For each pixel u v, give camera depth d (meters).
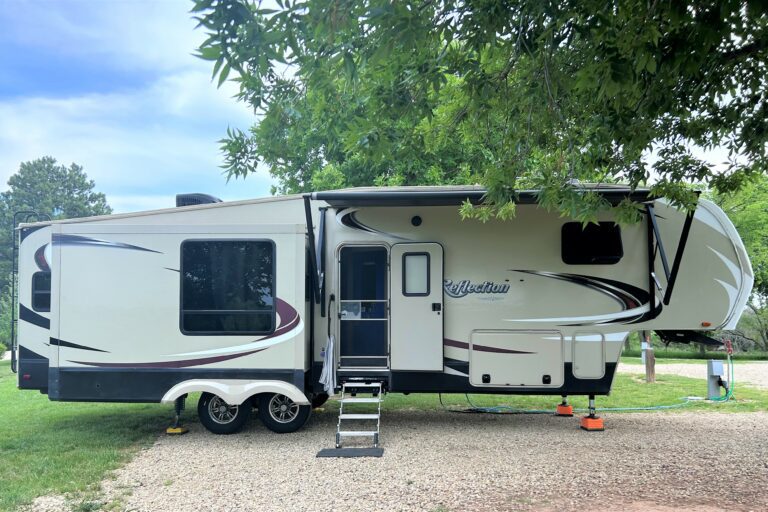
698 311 6.94
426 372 7.07
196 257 6.96
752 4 2.92
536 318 7.08
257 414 8.20
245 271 6.93
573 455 5.96
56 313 6.93
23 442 6.59
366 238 7.24
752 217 19.77
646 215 7.02
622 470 5.38
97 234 6.98
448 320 7.14
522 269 7.12
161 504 4.63
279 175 13.96
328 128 4.43
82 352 6.90
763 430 7.26
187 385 6.81
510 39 4.00
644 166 5.10
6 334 30.94
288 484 5.09
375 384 6.97
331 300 7.20
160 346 6.89
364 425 7.58
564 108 4.63
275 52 3.22
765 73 4.77
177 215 7.40
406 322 7.09
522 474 5.29
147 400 6.86
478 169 5.62
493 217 7.05
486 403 9.30
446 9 3.73
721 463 5.62
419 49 3.66
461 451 6.17
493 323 7.09
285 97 4.08
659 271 6.98
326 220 7.29
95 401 6.88
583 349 7.04
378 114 4.18
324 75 3.74
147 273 6.95
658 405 9.16
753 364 16.77
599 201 4.70
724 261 6.93
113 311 6.92
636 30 3.41
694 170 5.34
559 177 5.01
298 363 6.82
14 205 52.19
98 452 6.12
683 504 4.44
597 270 7.06
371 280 7.38
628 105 4.17
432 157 12.19
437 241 7.19
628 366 15.75
